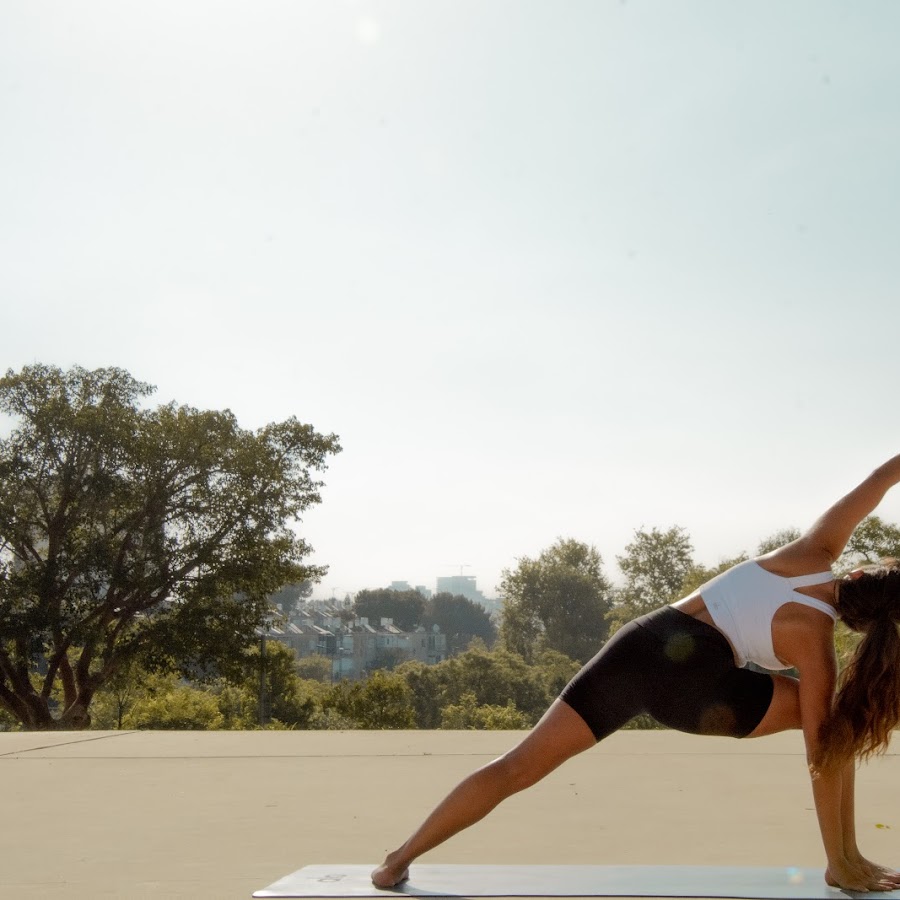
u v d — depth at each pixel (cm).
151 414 3306
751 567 297
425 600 18288
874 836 394
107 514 3225
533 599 9281
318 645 14550
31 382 3159
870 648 276
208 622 3219
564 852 371
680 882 295
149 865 349
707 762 640
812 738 280
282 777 586
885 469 304
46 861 357
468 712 5250
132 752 710
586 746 293
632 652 290
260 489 3262
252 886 313
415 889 292
